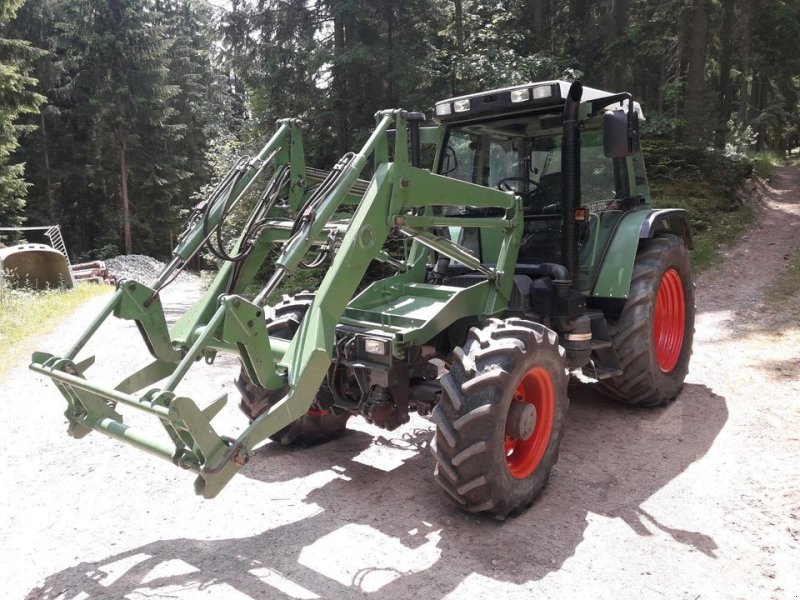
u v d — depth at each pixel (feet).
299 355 10.04
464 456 10.38
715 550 10.14
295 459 13.99
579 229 14.84
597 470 13.21
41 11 84.33
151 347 11.03
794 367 19.24
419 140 15.47
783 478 12.55
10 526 11.14
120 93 85.46
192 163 107.55
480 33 49.01
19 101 50.49
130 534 10.79
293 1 43.52
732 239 42.19
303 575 9.48
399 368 12.27
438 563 9.80
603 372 15.29
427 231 12.19
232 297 9.40
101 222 98.37
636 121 14.07
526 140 15.71
